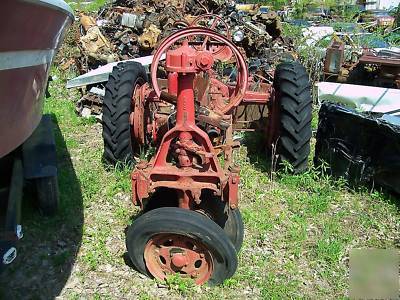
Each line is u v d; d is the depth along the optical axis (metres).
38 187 3.88
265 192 4.45
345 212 4.17
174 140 3.32
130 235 3.13
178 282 3.18
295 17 13.88
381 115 5.17
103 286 3.26
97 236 3.78
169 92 3.57
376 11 16.17
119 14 9.23
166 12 8.70
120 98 4.57
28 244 3.68
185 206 3.30
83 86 6.75
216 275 3.14
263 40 8.21
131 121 4.68
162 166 3.29
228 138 3.80
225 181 3.18
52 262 3.50
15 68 2.73
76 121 6.12
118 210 4.11
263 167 4.87
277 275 3.40
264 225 3.92
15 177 3.62
